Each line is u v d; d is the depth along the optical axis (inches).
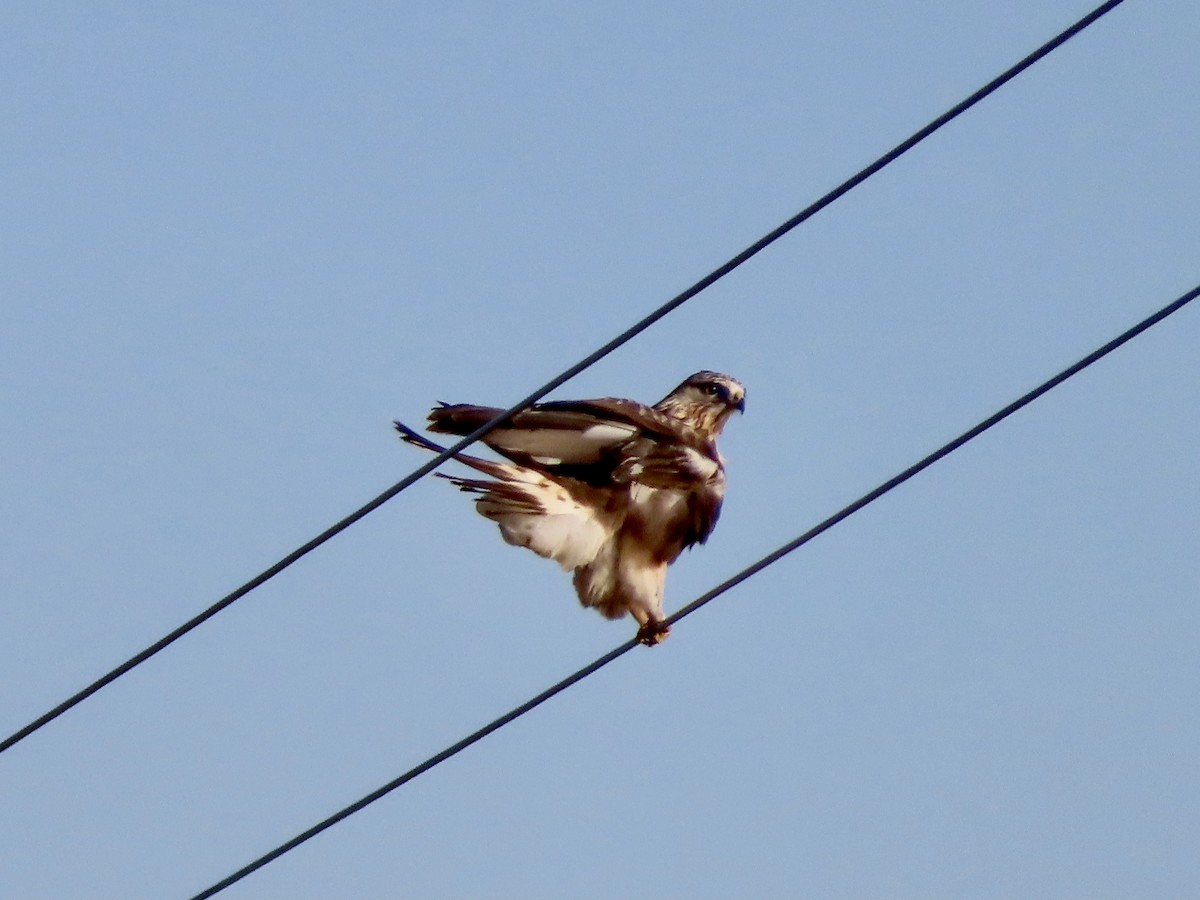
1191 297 383.9
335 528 429.1
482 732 440.8
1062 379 396.2
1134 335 388.5
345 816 442.6
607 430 567.2
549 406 565.0
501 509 557.9
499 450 570.6
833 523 428.5
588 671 439.2
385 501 428.5
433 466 427.5
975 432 405.7
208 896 450.6
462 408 565.6
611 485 567.2
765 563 443.5
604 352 414.3
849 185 386.6
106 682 439.8
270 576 430.0
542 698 439.5
